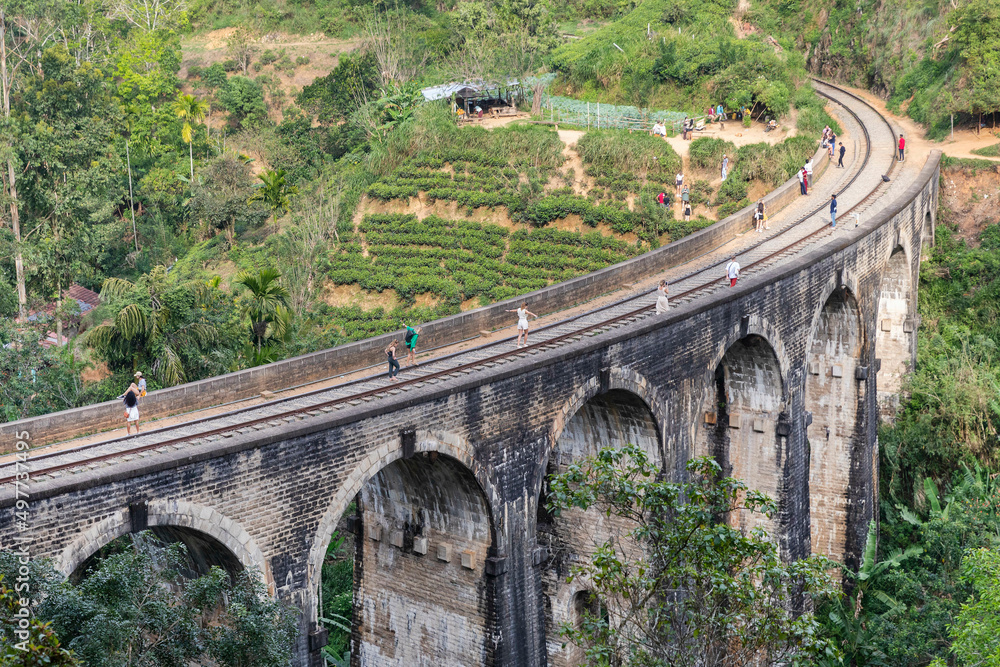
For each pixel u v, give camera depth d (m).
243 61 125.69
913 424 58.06
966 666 32.38
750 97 84.00
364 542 37.88
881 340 59.78
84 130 81.69
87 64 91.62
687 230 73.25
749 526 45.94
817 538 53.47
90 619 20.47
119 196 95.81
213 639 22.75
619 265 50.81
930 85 84.25
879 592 47.81
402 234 82.25
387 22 119.12
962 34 79.12
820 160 70.06
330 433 28.41
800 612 45.53
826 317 51.62
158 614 21.77
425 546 35.66
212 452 25.86
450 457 31.66
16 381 50.50
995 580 32.34
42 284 74.88
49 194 76.94
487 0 114.81
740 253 53.56
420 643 36.50
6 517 22.55
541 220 78.00
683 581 24.66
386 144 88.94
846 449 52.22
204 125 111.31
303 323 72.19
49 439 33.38
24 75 90.69
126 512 24.58
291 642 25.09
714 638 24.19
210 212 92.31
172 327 53.06
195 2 139.38
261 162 106.00
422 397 30.36
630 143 79.25
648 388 37.88
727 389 45.91
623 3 125.12
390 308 78.38
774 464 45.22
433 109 89.38
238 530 26.73
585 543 41.28
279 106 119.81
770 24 104.38
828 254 46.66
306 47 127.69
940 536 48.28
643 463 25.34
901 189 63.22
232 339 56.81
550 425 34.72
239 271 85.44
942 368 59.81
